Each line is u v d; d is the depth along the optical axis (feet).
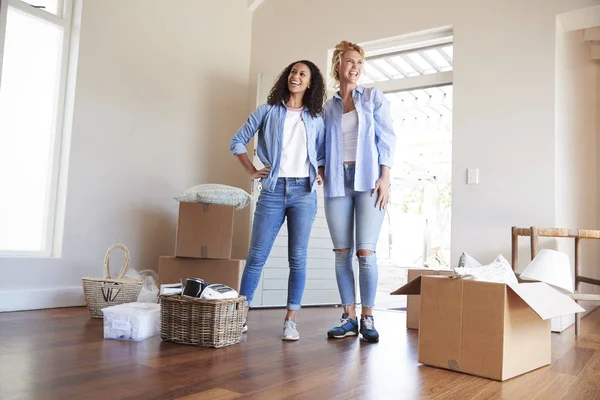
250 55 16.62
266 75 15.23
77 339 7.40
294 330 8.08
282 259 13.00
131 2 12.96
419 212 31.94
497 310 6.01
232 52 15.98
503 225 11.48
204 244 11.28
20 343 6.95
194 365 6.09
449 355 6.38
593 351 8.02
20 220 10.94
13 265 10.38
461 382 5.82
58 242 11.41
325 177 8.76
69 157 11.50
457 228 12.04
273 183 8.07
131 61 12.94
